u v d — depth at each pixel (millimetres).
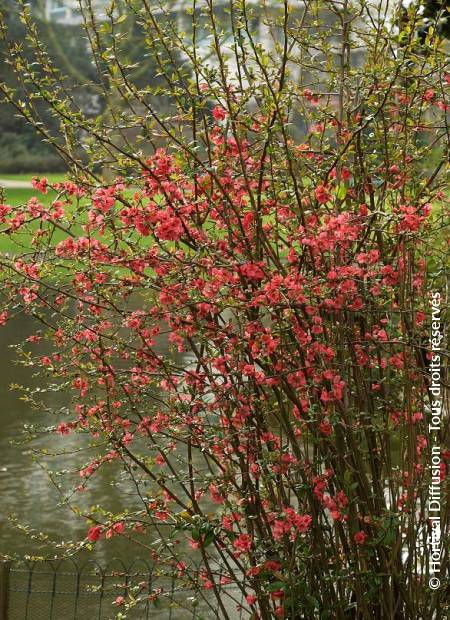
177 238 4270
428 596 4500
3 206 4441
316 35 4512
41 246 4512
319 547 4383
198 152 4668
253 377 4281
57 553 7234
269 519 4398
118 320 4742
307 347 4332
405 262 4363
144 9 4164
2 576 5598
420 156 4551
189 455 4508
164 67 4258
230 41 4480
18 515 8008
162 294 4281
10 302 4480
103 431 4492
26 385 12719
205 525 4332
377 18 4441
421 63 4449
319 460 4324
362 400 4438
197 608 6230
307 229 4203
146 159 4344
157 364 4445
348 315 4367
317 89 4914
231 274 4430
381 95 4484
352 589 4445
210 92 4250
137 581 6590
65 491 8578
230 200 4191
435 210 4770
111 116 4312
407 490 4301
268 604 4484
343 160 4375
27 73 4309
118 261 4270
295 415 4516
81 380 4637
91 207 4348
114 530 4707
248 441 4383
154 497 4801
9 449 9859
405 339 4273
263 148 4348
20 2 4383
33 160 48719
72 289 4547
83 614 6078
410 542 4395
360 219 4277
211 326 4324
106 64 4281
